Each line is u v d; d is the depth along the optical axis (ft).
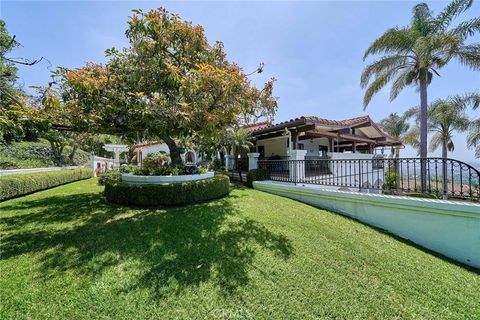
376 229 18.57
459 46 35.68
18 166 46.52
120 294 9.57
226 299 9.50
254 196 27.50
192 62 22.33
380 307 9.43
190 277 10.82
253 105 21.24
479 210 14.24
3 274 10.86
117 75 21.26
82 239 14.84
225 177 29.09
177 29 21.27
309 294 9.95
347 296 9.96
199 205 22.93
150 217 18.90
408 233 17.46
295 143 38.24
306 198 25.46
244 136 43.60
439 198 18.01
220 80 17.60
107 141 105.81
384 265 12.67
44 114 19.43
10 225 17.74
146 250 13.32
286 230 16.67
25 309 8.73
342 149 67.21
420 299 10.07
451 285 11.34
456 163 16.90
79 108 19.94
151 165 31.83
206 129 19.01
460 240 15.08
